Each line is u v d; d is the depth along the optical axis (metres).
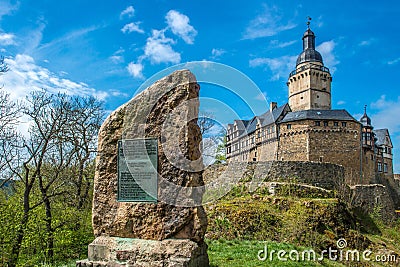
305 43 61.91
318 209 21.22
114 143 7.93
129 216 7.55
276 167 28.30
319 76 58.97
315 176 29.03
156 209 7.43
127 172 7.72
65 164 19.42
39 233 16.88
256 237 16.75
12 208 17.09
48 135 17.70
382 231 27.16
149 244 7.27
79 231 18.12
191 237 7.29
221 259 9.92
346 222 21.69
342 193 27.66
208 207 19.48
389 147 65.31
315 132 44.06
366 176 48.44
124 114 7.98
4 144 17.97
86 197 20.81
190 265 6.90
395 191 51.56
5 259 15.97
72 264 11.74
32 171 19.70
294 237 17.30
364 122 54.59
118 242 7.50
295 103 60.84
